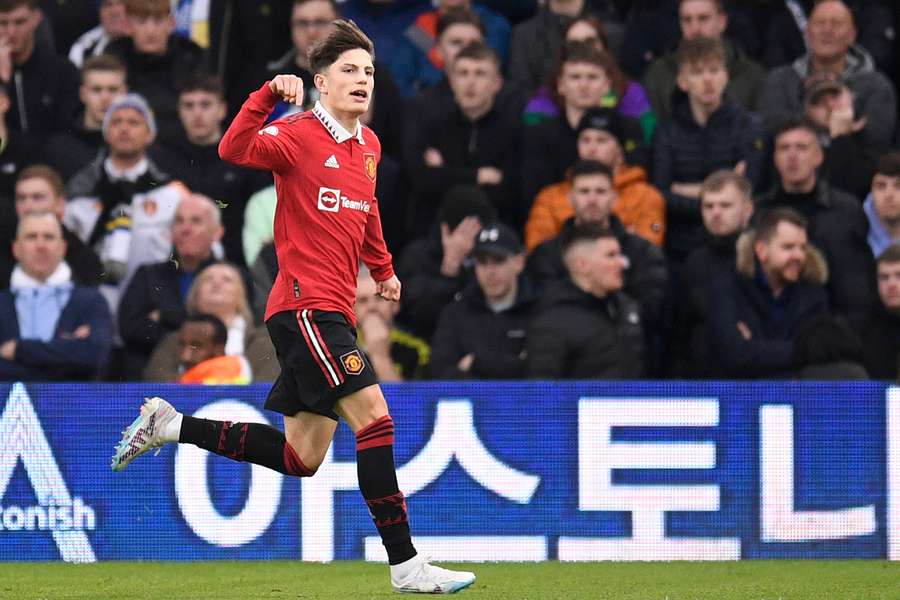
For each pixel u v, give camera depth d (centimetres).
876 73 3141
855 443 2214
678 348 2744
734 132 2941
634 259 2705
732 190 2670
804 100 3062
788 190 2794
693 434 2217
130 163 2875
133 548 2194
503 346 2586
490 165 3016
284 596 1792
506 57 3300
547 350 2502
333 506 2205
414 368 2688
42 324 2633
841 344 2481
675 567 2134
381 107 3125
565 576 2027
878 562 2181
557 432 2219
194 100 2895
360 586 1902
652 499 2212
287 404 1592
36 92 3075
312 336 1549
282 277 1578
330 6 3119
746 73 3173
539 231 2908
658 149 2973
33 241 2692
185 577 2011
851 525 2211
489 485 2216
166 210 2795
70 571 2083
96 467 2195
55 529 2192
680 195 2923
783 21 3334
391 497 1568
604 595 1805
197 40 3300
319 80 1584
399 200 3062
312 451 1630
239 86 3256
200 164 2916
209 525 2202
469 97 2983
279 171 1566
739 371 2536
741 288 2569
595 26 3117
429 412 2219
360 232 1595
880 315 2677
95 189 2897
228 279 2527
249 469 2206
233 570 2097
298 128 1566
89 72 3014
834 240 2739
